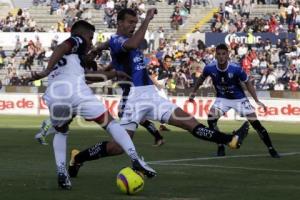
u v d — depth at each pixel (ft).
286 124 148.36
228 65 76.74
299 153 82.64
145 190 49.37
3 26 224.12
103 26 223.10
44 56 206.59
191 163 69.10
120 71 52.80
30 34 211.82
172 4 224.94
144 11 221.05
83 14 228.22
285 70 185.16
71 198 45.37
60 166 48.96
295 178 57.62
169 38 214.48
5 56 209.56
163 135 112.57
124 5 223.51
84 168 62.80
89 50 53.42
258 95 167.53
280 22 209.26
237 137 47.52
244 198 46.39
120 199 45.24
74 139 100.58
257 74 186.39
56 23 229.66
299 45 193.57
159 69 170.71
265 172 61.93
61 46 47.16
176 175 58.65
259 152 83.20
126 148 48.44
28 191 48.19
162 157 75.51
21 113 173.88
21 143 91.45
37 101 172.76
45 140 93.20
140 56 53.01
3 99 174.91
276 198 46.60
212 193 48.44
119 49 51.80
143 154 78.89
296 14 209.56
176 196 46.83
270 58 189.78
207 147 89.35
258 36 200.13
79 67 48.55
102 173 59.16
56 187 50.24
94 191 48.55
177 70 182.91
